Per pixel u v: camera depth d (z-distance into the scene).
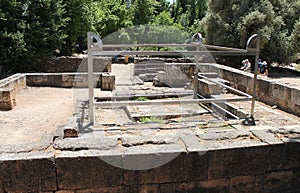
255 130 3.67
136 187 3.03
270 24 17.02
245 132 3.59
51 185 2.89
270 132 3.60
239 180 3.23
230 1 18.03
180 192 3.13
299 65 20.59
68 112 6.51
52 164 2.85
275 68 18.81
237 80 7.95
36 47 14.62
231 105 6.18
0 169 2.78
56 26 15.13
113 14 24.75
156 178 3.04
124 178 2.99
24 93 8.80
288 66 20.39
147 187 3.05
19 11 14.16
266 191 3.34
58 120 5.89
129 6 28.58
